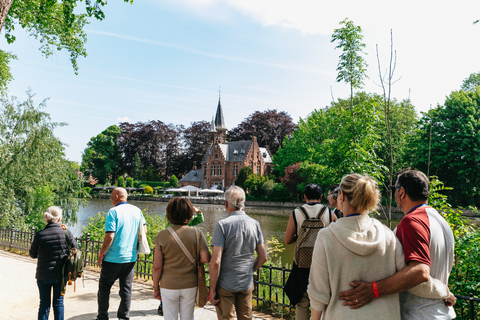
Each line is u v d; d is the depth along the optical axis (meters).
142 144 89.44
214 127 88.06
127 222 4.43
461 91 38.38
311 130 54.72
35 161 16.28
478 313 4.02
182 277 3.36
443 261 2.00
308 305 3.53
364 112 6.66
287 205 54.88
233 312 3.27
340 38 7.07
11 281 6.96
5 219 14.62
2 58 18.92
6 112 16.16
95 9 9.30
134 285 6.73
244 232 3.31
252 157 75.38
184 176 84.19
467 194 36.69
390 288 1.81
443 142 36.25
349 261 1.88
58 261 4.25
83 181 19.08
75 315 4.92
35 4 10.40
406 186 2.18
